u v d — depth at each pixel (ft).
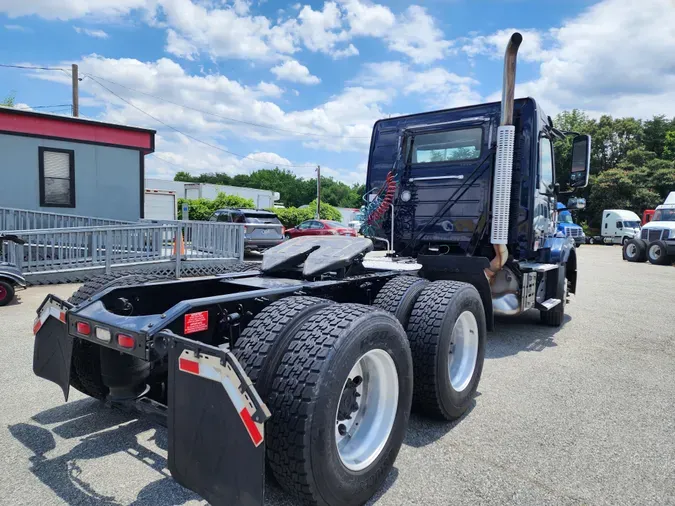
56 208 37.11
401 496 7.99
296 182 330.13
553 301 19.81
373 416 8.21
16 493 7.80
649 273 46.47
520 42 15.61
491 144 17.83
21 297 24.43
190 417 6.39
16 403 11.48
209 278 11.34
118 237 30.81
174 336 6.77
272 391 6.78
